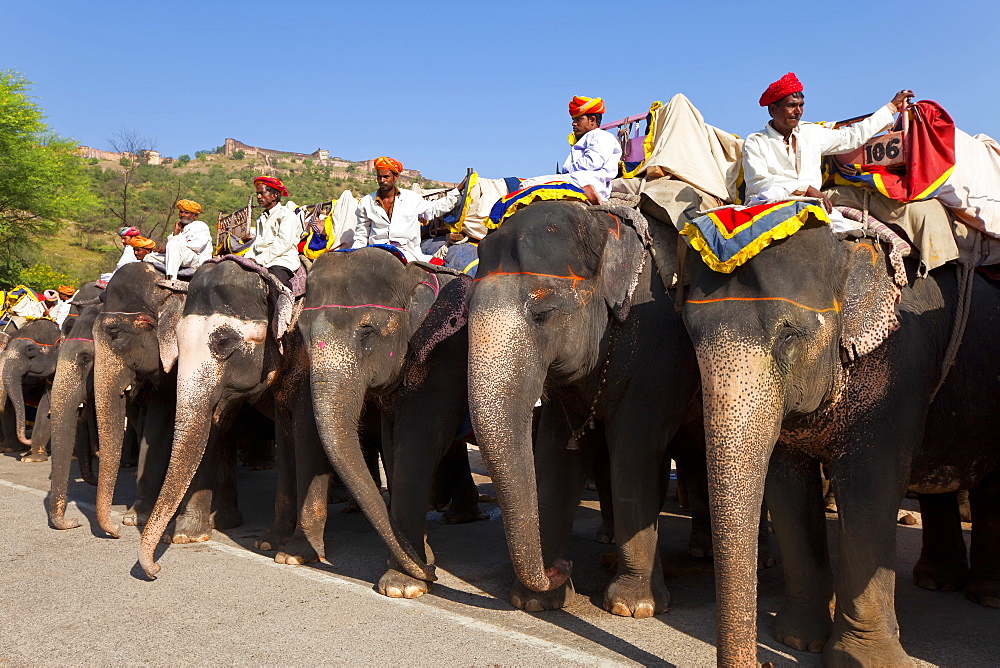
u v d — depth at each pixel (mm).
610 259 4332
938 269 4258
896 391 3721
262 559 5723
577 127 5262
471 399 3861
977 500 4734
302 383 5832
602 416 4648
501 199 4516
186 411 5609
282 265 6461
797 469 4062
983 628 4227
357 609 4559
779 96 3896
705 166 5051
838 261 3533
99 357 6695
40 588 4992
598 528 6773
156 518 5266
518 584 4652
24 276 26953
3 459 11258
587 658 3795
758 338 3236
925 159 4129
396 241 5730
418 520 5121
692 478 5852
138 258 7812
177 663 3814
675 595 4887
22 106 25266
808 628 3982
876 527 3643
